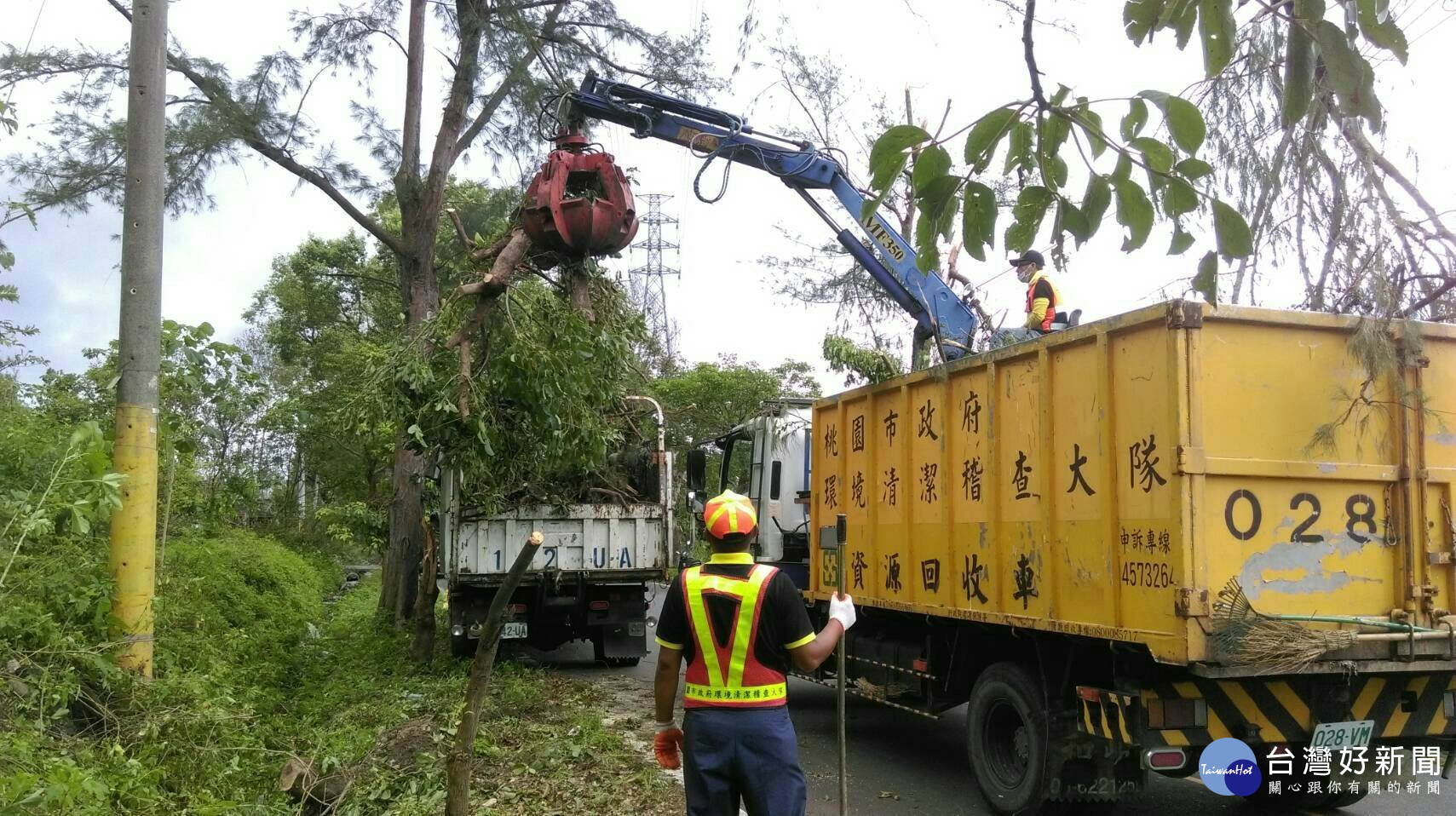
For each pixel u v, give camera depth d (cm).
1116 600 506
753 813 383
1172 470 472
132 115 659
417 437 849
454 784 425
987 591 619
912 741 841
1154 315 484
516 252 832
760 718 381
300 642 1183
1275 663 459
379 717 801
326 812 556
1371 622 482
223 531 1470
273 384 2634
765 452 998
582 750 726
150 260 655
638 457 1226
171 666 645
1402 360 510
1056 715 567
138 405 642
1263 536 487
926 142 227
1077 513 539
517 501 1105
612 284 941
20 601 551
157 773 489
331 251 2845
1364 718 518
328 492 2888
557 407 887
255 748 590
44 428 768
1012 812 592
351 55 1427
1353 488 507
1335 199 436
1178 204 221
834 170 935
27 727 466
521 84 1358
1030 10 214
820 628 870
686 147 938
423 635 1136
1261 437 488
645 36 1381
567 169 825
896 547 731
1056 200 230
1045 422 564
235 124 1303
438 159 1402
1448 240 448
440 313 879
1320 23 197
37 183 1247
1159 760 496
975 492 635
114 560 621
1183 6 201
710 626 385
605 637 1172
